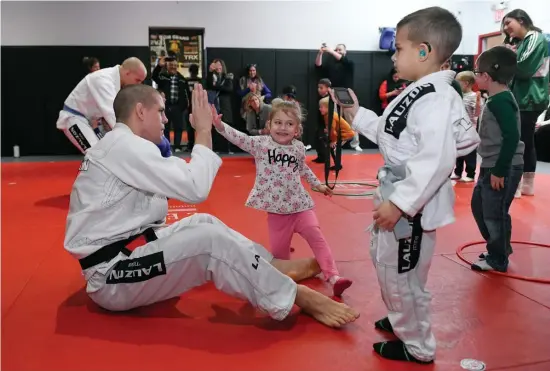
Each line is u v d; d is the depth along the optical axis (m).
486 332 2.22
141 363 1.93
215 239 2.18
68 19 10.22
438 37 1.86
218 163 2.27
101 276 2.23
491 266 3.04
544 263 3.22
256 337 2.17
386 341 2.04
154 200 2.36
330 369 1.90
